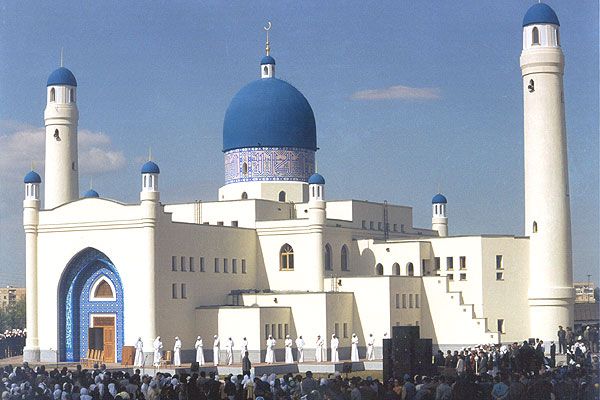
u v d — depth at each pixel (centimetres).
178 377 6706
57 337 11544
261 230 12300
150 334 10900
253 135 12762
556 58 11612
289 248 12144
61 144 12462
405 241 12281
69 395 6112
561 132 11694
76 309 11550
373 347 11481
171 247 11200
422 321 12000
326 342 11256
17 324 18412
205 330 11362
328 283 11900
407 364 7419
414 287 11919
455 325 11812
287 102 12850
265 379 6656
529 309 11831
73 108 12531
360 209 12925
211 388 6231
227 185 12975
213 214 12612
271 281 12225
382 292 11569
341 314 11519
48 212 11631
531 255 11812
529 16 11706
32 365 11000
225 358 11188
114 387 6456
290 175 12775
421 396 5909
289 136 12788
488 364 8119
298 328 11425
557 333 11588
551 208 11675
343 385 6041
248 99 12875
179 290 11269
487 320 11844
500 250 11938
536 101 11700
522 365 8162
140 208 11012
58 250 11556
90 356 11338
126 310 11088
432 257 12306
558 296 11612
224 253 11894
